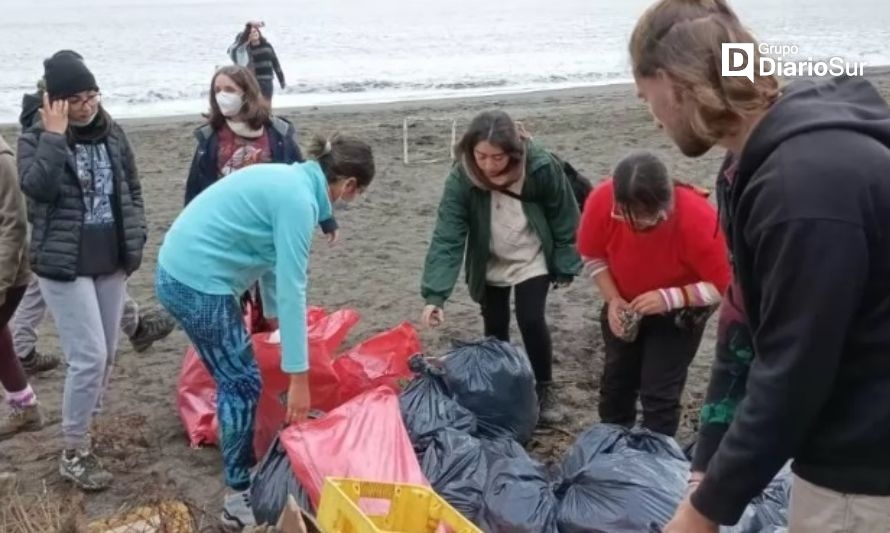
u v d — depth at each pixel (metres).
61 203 4.32
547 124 16.28
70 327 4.44
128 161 4.59
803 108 1.93
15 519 3.79
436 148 13.92
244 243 3.98
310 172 3.98
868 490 1.99
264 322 4.97
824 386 1.87
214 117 5.32
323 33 50.28
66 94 4.25
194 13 75.19
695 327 4.29
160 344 6.48
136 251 4.58
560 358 6.28
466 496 3.81
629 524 3.52
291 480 3.88
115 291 4.61
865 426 1.95
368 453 3.80
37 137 4.36
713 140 2.04
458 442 4.05
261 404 4.60
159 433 5.21
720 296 4.14
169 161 13.27
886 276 1.88
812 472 2.04
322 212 4.04
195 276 3.97
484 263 5.00
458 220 4.90
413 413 4.32
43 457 4.88
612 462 3.79
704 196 4.24
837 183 1.82
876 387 1.95
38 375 5.99
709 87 1.95
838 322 1.83
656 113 2.09
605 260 4.40
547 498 3.76
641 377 4.48
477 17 70.69
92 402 4.55
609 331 4.55
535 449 4.93
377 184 11.55
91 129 4.42
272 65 16.53
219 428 4.20
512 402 4.59
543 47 40.91
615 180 4.01
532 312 4.97
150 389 5.80
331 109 19.25
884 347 1.92
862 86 2.03
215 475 4.76
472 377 4.58
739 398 2.40
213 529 4.00
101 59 32.88
